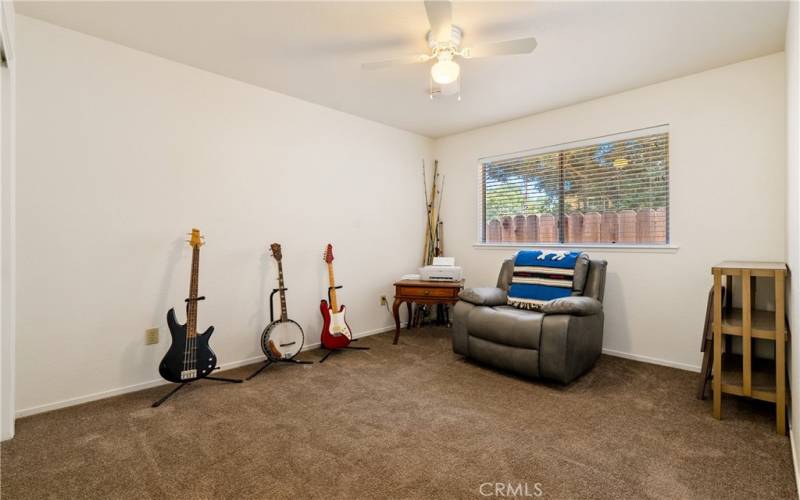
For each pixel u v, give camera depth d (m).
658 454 1.76
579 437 1.92
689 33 2.30
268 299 3.22
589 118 3.43
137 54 2.54
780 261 2.54
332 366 3.04
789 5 1.98
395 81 3.03
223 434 1.96
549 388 2.57
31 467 1.67
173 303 2.71
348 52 2.57
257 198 3.15
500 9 2.06
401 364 3.08
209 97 2.88
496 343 2.84
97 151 2.40
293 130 3.38
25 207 2.17
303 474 1.62
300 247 3.45
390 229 4.25
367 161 4.00
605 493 1.50
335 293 3.50
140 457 1.75
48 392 2.24
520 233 4.02
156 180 2.63
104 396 2.42
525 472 1.63
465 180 4.44
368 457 1.75
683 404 2.30
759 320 2.22
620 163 3.32
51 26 2.24
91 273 2.39
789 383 2.01
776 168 2.55
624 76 2.91
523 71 2.82
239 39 2.41
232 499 1.47
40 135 2.21
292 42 2.44
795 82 1.75
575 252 3.24
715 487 1.53
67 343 2.31
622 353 3.27
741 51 2.53
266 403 2.34
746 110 2.66
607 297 3.36
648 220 3.18
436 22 1.92
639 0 1.98
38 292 2.21
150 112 2.60
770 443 1.85
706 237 2.84
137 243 2.56
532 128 3.83
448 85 2.84
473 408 2.26
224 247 2.96
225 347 2.98
